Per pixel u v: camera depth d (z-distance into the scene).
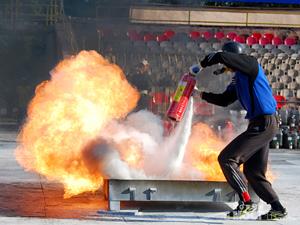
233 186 4.81
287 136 13.42
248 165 4.91
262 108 4.69
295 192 6.73
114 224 4.70
